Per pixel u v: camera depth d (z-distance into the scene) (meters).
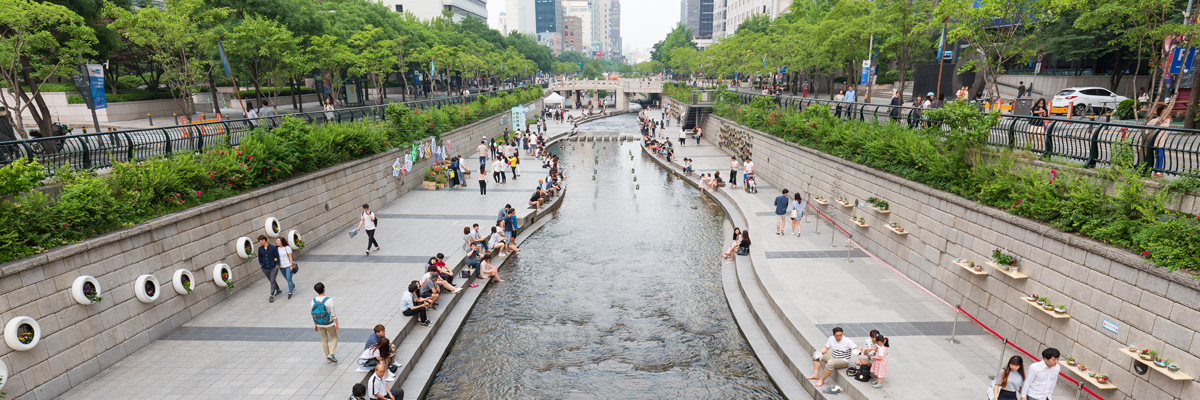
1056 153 11.88
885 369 9.14
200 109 39.12
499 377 10.90
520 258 17.95
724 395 10.27
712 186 27.08
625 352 11.87
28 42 17.89
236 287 13.77
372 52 40.34
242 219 14.07
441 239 18.25
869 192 17.12
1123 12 16.78
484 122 42.00
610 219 22.86
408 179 26.11
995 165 12.34
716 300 14.56
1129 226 8.73
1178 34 15.67
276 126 18.33
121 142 12.94
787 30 44.75
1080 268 9.19
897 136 16.31
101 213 10.30
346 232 19.41
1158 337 7.79
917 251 14.26
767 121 28.75
